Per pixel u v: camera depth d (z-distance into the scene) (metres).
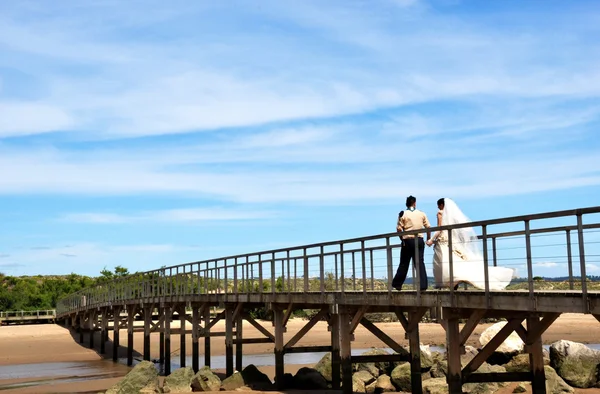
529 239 12.27
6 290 79.50
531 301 12.09
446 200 16.02
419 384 18.23
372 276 18.66
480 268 15.38
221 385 25.19
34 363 39.88
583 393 21.16
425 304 15.17
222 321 59.38
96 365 38.69
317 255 20.84
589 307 10.90
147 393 25.36
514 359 22.08
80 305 53.31
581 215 11.13
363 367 26.36
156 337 51.59
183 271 33.16
